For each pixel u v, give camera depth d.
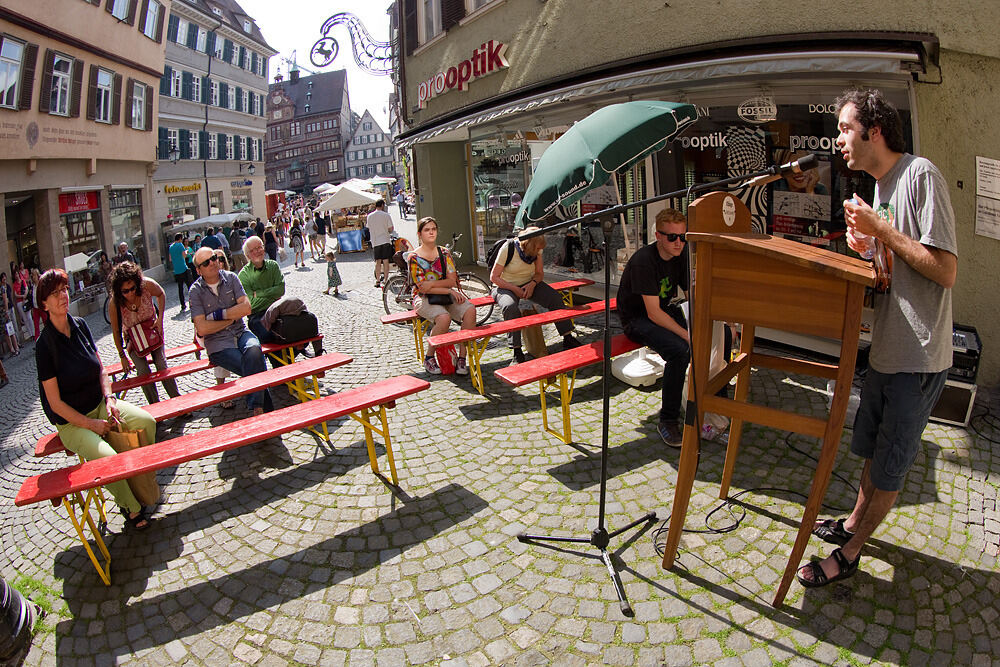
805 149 5.73
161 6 23.38
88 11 18.39
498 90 9.92
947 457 3.96
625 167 4.28
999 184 4.62
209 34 33.44
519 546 3.41
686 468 2.99
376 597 3.11
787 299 2.64
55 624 3.15
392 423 5.18
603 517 3.16
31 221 17.14
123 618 3.14
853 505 3.51
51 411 3.89
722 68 5.78
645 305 4.50
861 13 5.09
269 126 99.00
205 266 5.55
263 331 6.28
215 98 34.50
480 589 3.10
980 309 4.93
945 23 4.64
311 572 3.35
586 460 4.28
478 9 10.05
